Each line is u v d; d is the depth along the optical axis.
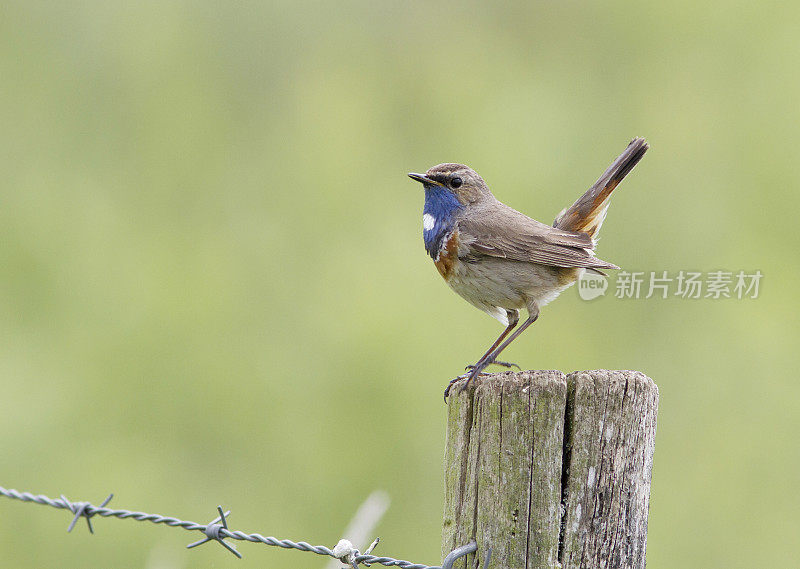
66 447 12.67
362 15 17.52
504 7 17.20
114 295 14.12
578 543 5.71
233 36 17.11
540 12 16.95
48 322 13.95
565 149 15.12
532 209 14.40
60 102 16.61
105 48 16.89
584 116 15.53
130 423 13.07
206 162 15.88
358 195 15.12
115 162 16.09
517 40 16.97
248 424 13.03
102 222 15.05
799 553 12.22
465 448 6.01
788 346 13.14
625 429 5.74
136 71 16.69
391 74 16.81
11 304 14.23
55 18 17.03
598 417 5.73
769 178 14.41
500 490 5.81
